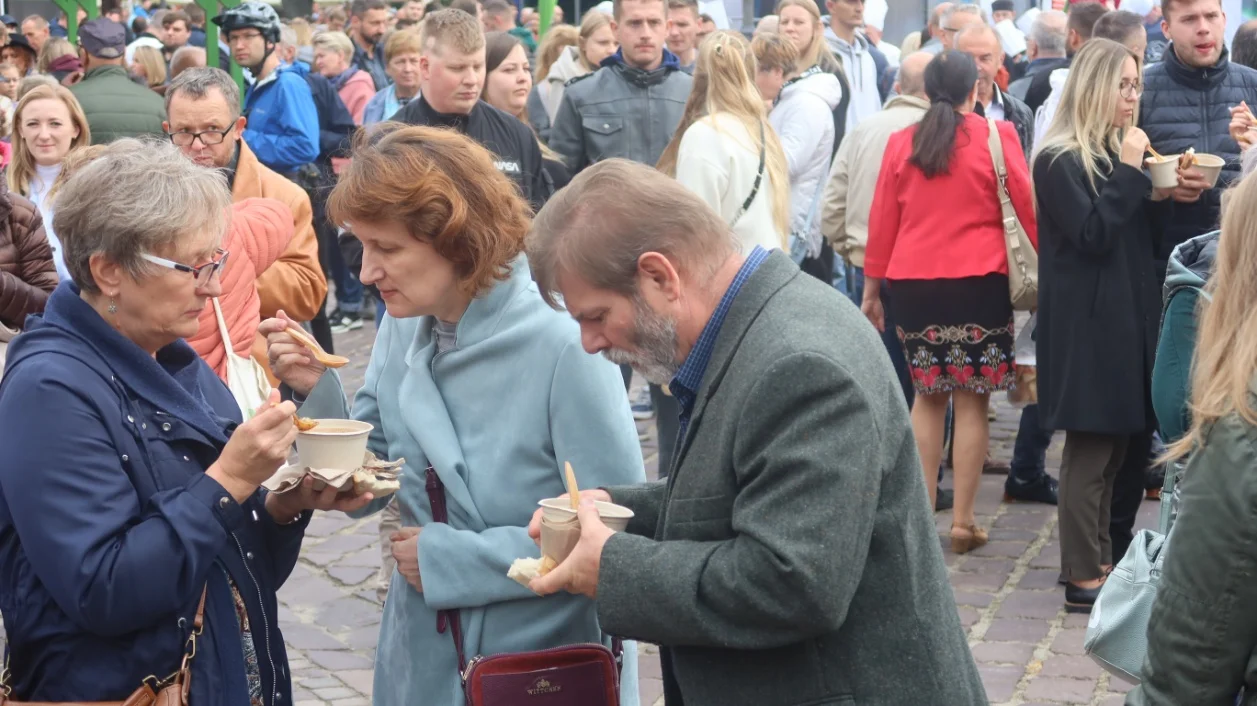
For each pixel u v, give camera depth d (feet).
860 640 6.61
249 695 7.88
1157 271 17.69
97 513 7.23
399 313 8.43
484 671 8.29
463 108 18.22
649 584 6.60
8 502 7.27
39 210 17.24
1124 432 16.10
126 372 7.66
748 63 18.40
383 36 37.09
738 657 6.73
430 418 8.71
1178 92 18.90
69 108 17.97
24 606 7.46
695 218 6.82
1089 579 16.56
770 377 6.46
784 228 18.38
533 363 8.52
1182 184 16.61
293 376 9.13
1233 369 6.69
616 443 8.43
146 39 35.17
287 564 8.45
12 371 7.50
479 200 8.28
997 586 17.53
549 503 7.25
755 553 6.32
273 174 16.25
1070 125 16.43
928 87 18.53
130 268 7.48
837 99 23.45
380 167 8.08
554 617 8.60
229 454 7.51
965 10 26.78
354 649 15.74
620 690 8.74
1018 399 18.92
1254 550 6.48
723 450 6.67
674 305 6.83
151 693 7.39
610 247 6.76
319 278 16.33
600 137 22.98
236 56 28.60
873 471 6.37
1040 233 16.70
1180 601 6.74
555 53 29.76
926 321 18.51
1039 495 21.07
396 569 9.01
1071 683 14.55
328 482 7.79
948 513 20.54
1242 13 31.68
